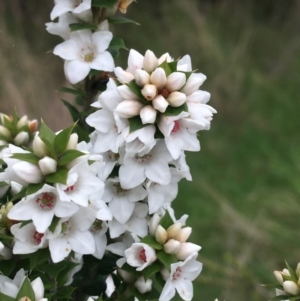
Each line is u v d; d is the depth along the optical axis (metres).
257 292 0.21
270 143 0.32
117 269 0.10
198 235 0.26
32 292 0.08
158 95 0.08
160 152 0.09
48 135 0.08
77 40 0.10
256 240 0.24
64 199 0.08
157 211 0.10
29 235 0.08
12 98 0.28
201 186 0.29
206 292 0.23
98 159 0.08
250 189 0.29
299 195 0.26
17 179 0.08
